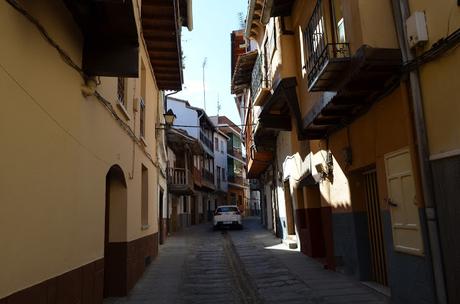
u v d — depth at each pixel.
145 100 12.20
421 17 5.58
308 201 13.38
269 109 13.52
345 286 8.57
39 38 4.44
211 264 13.05
